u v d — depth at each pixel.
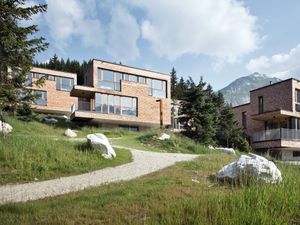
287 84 34.56
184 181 10.10
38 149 14.70
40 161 13.64
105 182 10.85
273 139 33.09
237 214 5.93
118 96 37.31
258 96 37.72
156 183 9.94
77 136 27.69
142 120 38.03
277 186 8.07
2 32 13.86
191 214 6.32
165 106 40.47
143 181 10.39
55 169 13.25
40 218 6.50
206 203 6.69
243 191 7.27
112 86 37.28
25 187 10.84
